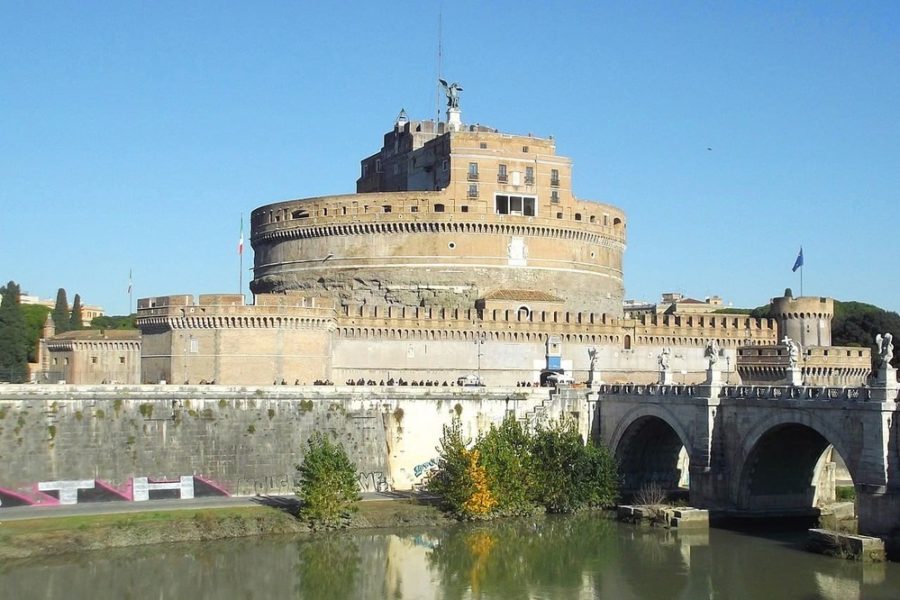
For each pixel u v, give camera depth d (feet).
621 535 362.74
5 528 329.31
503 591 299.58
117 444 370.12
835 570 308.40
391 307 488.85
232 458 387.55
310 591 297.33
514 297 523.70
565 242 561.84
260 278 586.45
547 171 561.02
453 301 536.01
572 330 520.83
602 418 446.19
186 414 382.63
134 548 330.54
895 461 306.14
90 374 606.14
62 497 359.87
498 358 506.89
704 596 290.76
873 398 308.81
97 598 284.20
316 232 555.28
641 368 536.83
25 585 293.02
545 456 405.18
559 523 383.24
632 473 438.81
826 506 384.68
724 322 555.69
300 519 360.89
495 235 545.03
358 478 391.04
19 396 357.61
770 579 302.04
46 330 650.43
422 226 539.70
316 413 404.36
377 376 484.33
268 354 448.24
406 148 624.59
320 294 551.59
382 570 318.65
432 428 424.46
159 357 457.27
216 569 314.55
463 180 545.03
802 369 524.93
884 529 307.78
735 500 369.91
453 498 382.01
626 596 293.64
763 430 352.69
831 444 354.13
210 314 443.73
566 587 303.07
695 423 383.04
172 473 377.50
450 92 631.56
